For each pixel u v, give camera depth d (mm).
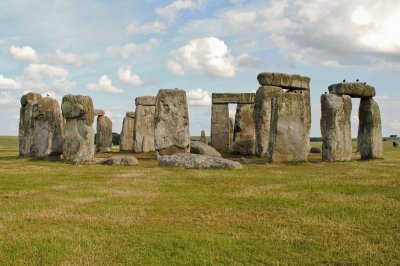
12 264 6809
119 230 8680
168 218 9688
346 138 22719
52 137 24422
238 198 11734
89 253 7312
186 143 25047
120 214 9938
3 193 12656
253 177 15727
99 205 10883
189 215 9977
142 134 36406
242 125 32188
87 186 13914
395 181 14297
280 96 21609
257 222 9320
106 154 31938
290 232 8539
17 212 10078
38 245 7656
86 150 21953
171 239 8039
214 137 36000
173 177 15875
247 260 7062
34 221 9328
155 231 8625
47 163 22156
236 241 7973
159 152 25062
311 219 9453
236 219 9602
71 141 22328
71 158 22234
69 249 7480
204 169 18391
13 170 18703
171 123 25172
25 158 25656
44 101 25000
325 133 22625
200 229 8805
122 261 7012
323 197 11719
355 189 12891
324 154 22609
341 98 22766
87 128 22141
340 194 12172
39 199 11664
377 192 12391
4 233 8367
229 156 29953
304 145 21719
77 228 8734
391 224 8977
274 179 15203
